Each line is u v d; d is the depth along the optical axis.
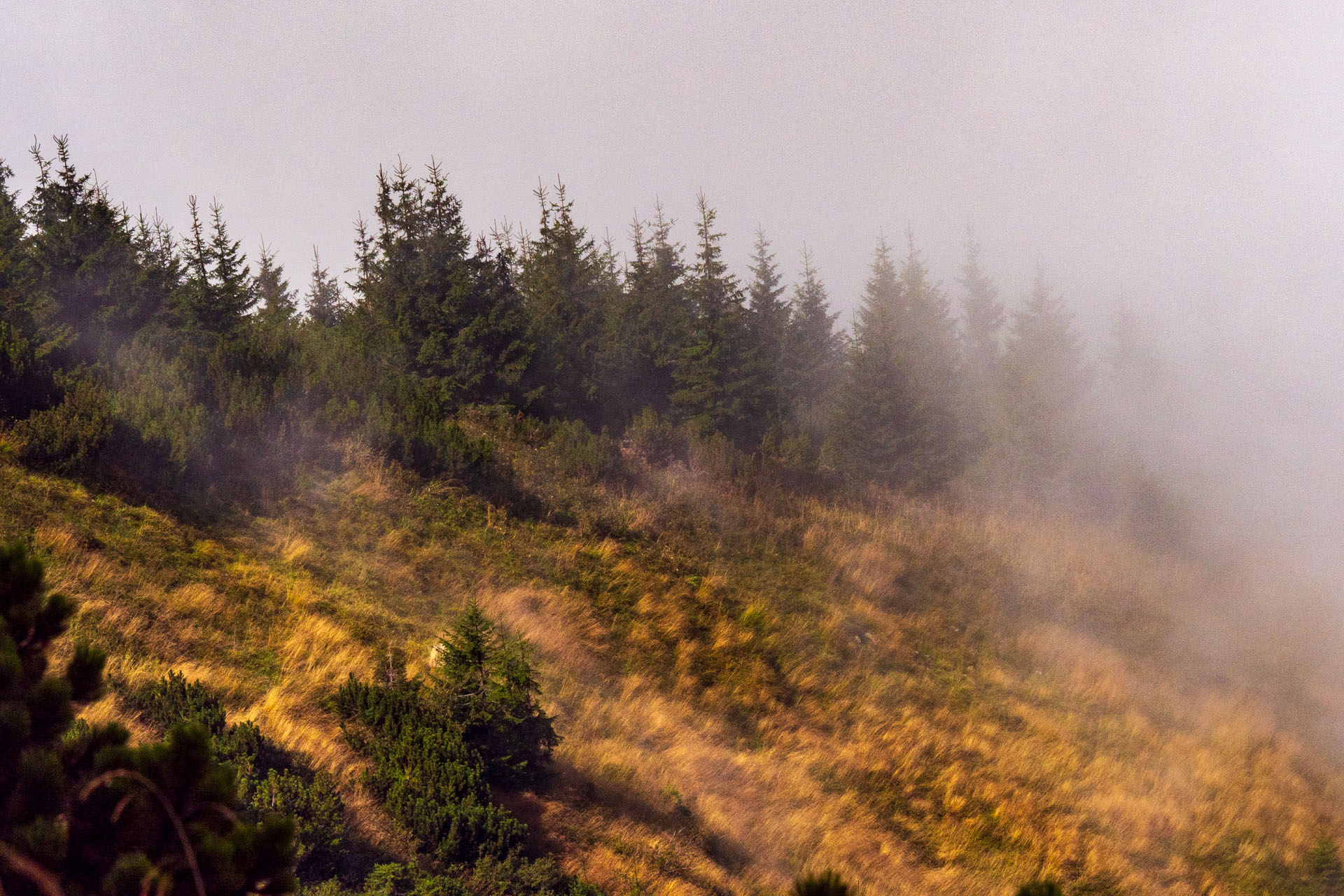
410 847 7.82
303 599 12.96
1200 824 15.06
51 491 12.71
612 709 13.37
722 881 9.83
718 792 12.17
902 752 14.94
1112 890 12.76
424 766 8.64
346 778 8.71
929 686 17.66
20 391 14.30
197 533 13.65
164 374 17.25
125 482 13.65
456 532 17.03
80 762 3.06
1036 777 15.33
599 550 18.50
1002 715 17.44
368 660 12.02
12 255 18.55
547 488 19.97
